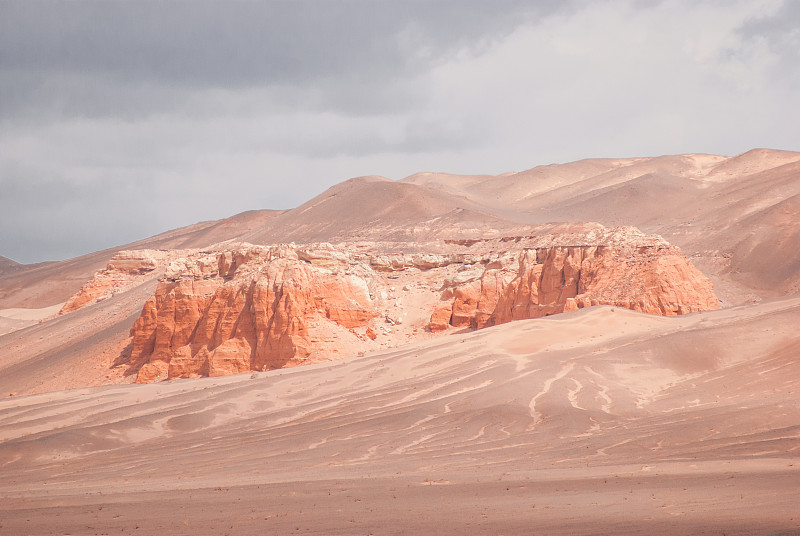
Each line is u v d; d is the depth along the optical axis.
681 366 100.50
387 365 115.62
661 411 85.56
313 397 105.38
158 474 71.25
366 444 79.12
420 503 46.25
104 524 44.06
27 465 81.12
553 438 76.50
